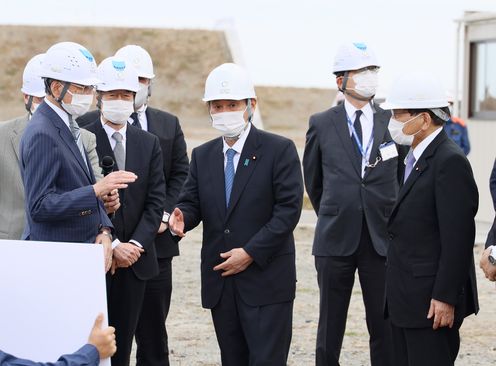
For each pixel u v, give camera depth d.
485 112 14.29
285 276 5.63
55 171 4.88
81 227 4.98
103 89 5.85
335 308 6.63
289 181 5.59
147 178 6.04
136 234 5.89
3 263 4.08
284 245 5.65
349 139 6.68
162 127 6.84
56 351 4.08
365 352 7.70
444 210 4.91
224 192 5.68
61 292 4.08
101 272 4.08
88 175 5.11
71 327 4.08
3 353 3.91
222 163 5.71
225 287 5.65
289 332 5.67
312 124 6.87
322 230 6.66
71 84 4.91
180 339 8.06
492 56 14.15
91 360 3.99
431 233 5.03
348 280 6.63
